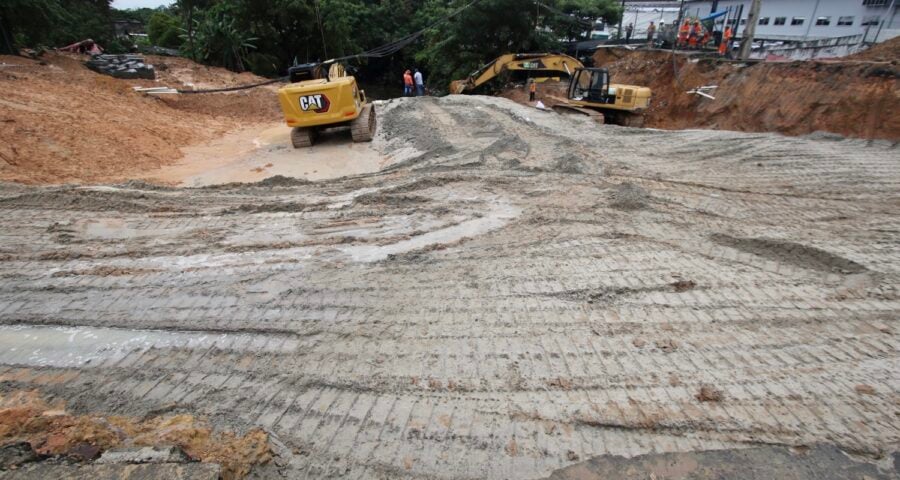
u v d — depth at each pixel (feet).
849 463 8.05
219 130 43.04
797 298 13.02
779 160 26.03
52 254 16.26
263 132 42.98
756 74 44.27
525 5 83.92
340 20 99.09
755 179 23.31
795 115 37.91
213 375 10.48
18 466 6.64
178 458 7.16
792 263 15.12
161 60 69.15
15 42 55.52
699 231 17.53
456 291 13.73
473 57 91.76
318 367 10.71
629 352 10.98
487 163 27.12
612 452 8.45
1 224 18.57
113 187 23.39
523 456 8.42
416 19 118.73
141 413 9.27
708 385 9.89
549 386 10.02
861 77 34.12
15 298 13.53
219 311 12.94
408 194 22.16
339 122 34.24
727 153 27.78
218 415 9.25
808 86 37.96
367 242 17.39
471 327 12.03
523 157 27.96
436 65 101.04
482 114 40.37
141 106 43.37
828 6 78.64
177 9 110.32
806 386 9.77
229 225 19.31
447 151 30.22
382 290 13.88
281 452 8.45
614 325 11.99
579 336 11.59
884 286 13.30
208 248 16.99
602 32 122.11
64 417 7.86
